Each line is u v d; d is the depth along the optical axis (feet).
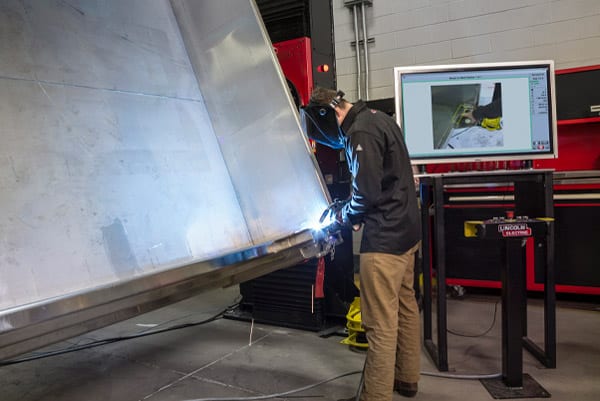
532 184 6.76
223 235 4.65
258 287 8.73
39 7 3.91
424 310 7.47
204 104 5.46
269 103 5.07
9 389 6.40
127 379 6.60
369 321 5.10
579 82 9.32
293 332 8.29
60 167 3.50
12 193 3.11
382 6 11.71
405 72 7.00
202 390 6.14
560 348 7.11
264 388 6.12
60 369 7.02
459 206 9.93
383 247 5.04
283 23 8.18
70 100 3.84
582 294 9.45
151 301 3.00
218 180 5.05
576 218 9.01
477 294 10.38
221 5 5.30
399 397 5.72
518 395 5.65
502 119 6.98
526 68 6.93
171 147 4.66
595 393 5.69
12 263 2.87
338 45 12.39
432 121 7.06
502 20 10.46
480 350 7.18
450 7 10.94
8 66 3.49
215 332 8.45
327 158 8.14
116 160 3.98
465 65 6.96
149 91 4.72
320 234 4.46
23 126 3.40
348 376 6.39
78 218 3.41
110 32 4.55
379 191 4.95
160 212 4.12
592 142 9.71
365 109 5.40
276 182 5.00
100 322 2.61
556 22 9.98
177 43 5.44
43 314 2.19
